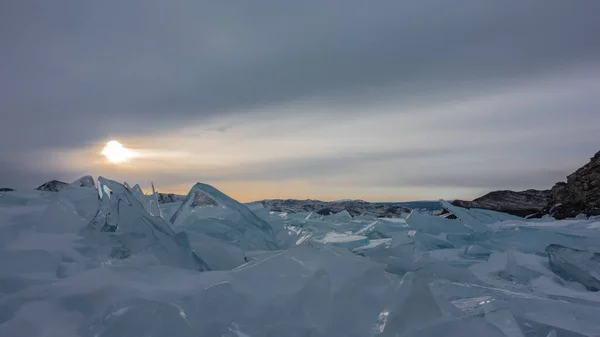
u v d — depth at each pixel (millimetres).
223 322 1392
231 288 1569
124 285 1655
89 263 1961
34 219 2449
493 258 3568
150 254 2201
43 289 1586
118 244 2223
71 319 1458
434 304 1428
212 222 3135
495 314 1536
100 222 2410
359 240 4055
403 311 1395
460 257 4008
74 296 1557
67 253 2061
